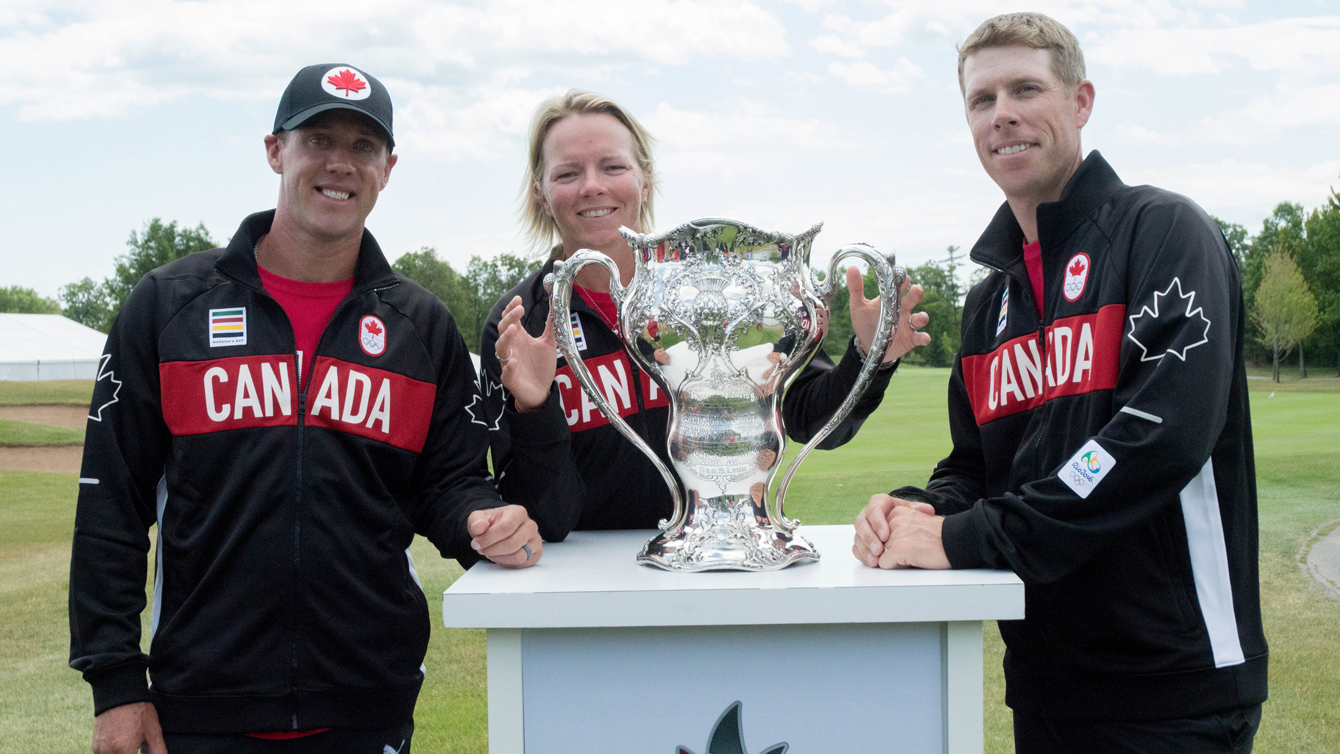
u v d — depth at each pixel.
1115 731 1.19
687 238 1.05
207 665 1.26
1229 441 1.19
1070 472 1.02
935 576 0.96
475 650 3.37
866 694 0.95
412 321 1.42
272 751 1.28
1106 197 1.24
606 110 1.48
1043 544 1.00
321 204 1.34
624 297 1.06
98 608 1.25
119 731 1.24
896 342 1.17
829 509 6.36
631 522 1.45
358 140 1.36
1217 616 1.16
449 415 1.44
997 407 1.37
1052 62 1.29
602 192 1.41
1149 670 1.16
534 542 1.05
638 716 0.95
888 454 10.31
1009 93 1.30
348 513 1.33
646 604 0.91
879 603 0.91
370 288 1.39
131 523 1.30
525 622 0.92
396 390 1.37
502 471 1.36
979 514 1.01
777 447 1.08
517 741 0.95
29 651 3.43
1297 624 3.40
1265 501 5.84
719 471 1.05
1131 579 1.16
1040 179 1.31
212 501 1.30
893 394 18.09
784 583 0.93
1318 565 4.20
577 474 1.24
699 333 1.03
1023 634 1.30
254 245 1.39
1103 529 1.00
